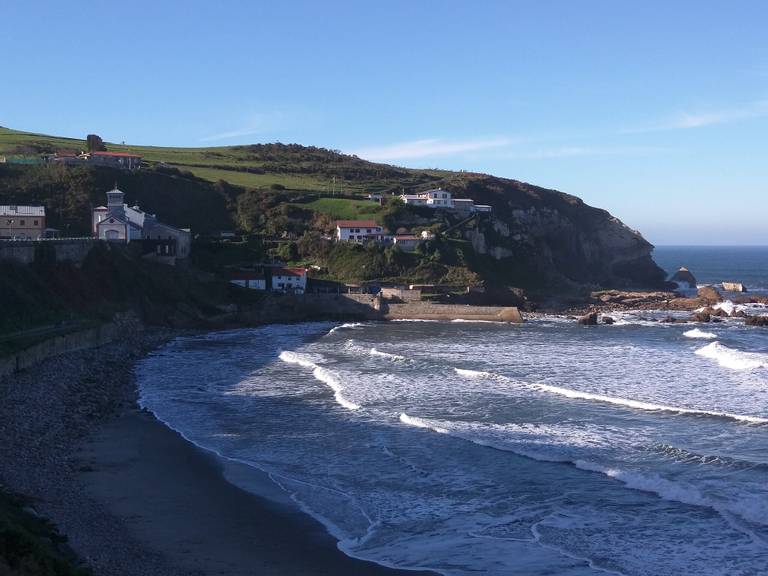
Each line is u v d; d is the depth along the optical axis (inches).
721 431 1525.6
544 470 1295.5
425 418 1660.9
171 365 2415.1
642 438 1477.6
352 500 1176.2
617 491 1186.6
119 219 3769.7
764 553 951.0
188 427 1614.2
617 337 3198.8
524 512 1111.0
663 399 1833.2
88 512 1076.5
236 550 979.3
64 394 1779.0
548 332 3395.7
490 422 1620.3
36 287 2662.4
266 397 1910.7
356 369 2299.5
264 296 3880.4
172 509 1127.6
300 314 3905.0
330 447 1457.9
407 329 3513.8
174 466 1342.3
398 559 959.6
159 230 3914.9
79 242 3144.7
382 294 4128.9
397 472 1304.1
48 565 761.0
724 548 968.9
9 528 800.9
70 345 2314.2
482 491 1202.0
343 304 4005.9
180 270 3737.7
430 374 2206.0
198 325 3417.8
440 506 1144.8
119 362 2377.0
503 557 959.0
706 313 3934.5
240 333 3334.2
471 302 4254.4
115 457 1384.1
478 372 2183.8
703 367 2338.8
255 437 1534.2
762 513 1072.2
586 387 1999.3
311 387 2037.4
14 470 1202.0
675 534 1017.5
